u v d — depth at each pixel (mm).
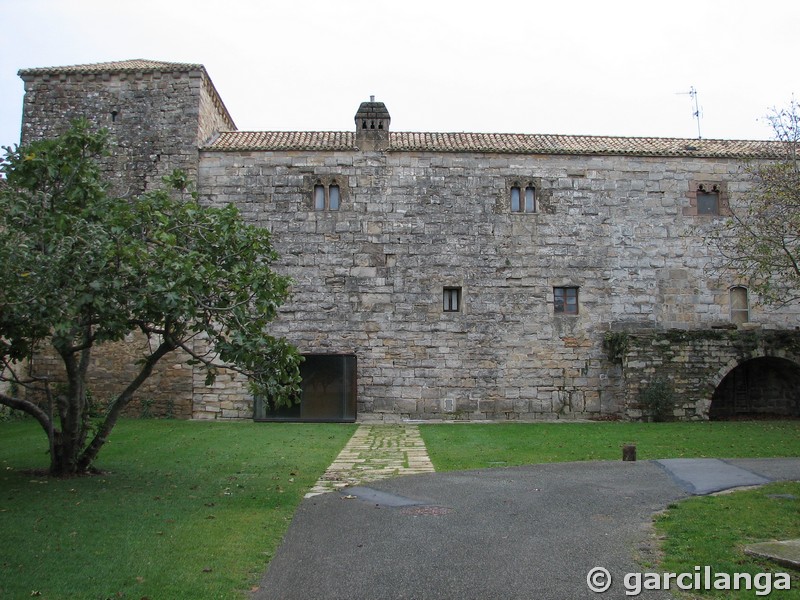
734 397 31031
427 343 29453
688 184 30797
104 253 12477
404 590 8156
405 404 29172
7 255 12055
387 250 29703
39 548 9555
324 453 19047
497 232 30031
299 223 29625
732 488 13523
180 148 29531
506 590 8117
